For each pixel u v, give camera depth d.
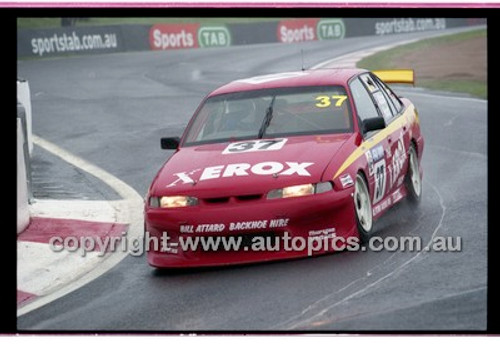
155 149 18.56
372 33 48.69
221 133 11.09
